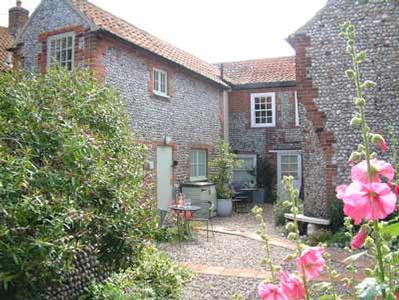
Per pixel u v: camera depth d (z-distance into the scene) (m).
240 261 7.73
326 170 9.66
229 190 15.14
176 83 13.51
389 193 1.38
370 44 9.55
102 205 4.62
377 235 1.53
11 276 3.21
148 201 5.57
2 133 4.14
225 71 20.23
